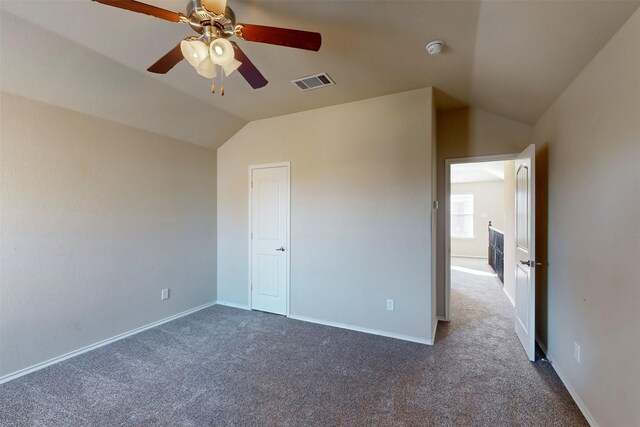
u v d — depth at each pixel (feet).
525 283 9.14
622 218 4.97
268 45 7.12
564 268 7.47
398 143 10.07
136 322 10.60
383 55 7.50
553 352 8.21
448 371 7.95
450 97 10.41
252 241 13.12
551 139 8.55
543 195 9.33
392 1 5.47
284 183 12.29
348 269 10.93
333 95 10.23
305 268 11.79
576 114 6.75
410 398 6.81
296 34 5.17
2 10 5.96
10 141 7.61
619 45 5.02
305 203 11.77
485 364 8.31
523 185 9.54
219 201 14.02
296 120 12.00
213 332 10.64
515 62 7.02
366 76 8.74
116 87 8.82
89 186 9.27
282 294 12.39
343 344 9.61
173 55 5.89
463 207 30.17
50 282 8.36
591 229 6.04
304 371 7.98
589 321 6.10
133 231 10.53
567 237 7.29
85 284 9.16
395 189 10.12
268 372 7.94
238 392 7.06
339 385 7.33
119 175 10.10
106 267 9.72
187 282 12.60
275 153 12.50
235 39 6.91
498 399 6.75
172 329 10.93
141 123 10.57
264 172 12.80
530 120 10.26
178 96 10.14
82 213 9.09
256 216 13.01
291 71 8.47
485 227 29.12
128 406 6.56
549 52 6.20
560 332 7.68
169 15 4.86
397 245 10.10
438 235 11.90
